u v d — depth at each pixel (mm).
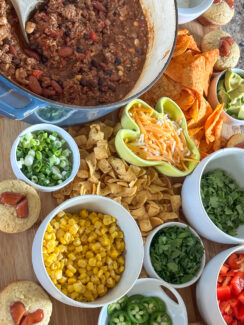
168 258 539
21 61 493
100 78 546
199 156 585
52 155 506
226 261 579
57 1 521
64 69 533
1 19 477
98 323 479
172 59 620
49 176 505
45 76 504
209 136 622
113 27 583
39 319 447
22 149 492
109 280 499
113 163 546
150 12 595
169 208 590
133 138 559
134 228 506
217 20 707
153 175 579
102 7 573
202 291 549
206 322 548
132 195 554
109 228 521
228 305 548
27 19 513
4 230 464
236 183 643
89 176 532
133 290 528
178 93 616
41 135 503
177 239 543
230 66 680
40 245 445
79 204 512
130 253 514
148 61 580
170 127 571
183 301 536
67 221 500
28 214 479
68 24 531
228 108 655
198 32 711
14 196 469
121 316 502
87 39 549
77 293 483
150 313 522
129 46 586
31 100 445
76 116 509
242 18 907
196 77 604
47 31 511
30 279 486
